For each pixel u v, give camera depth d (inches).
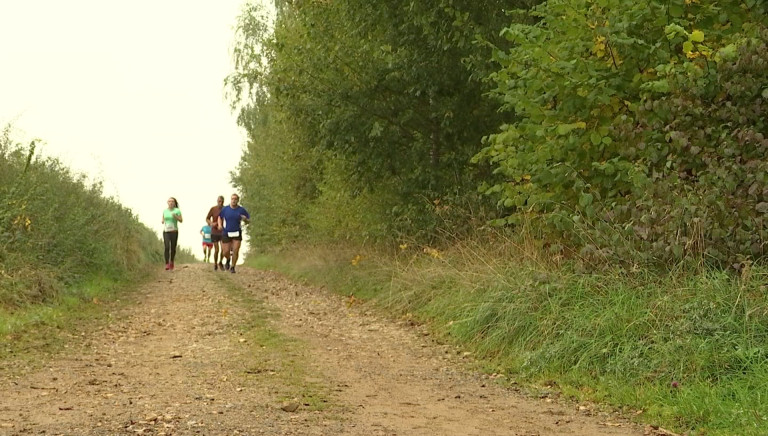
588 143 781.9
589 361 599.5
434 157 1298.0
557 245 768.9
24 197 1093.1
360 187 1385.3
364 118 1285.7
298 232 2215.8
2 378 563.5
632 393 528.1
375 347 757.9
